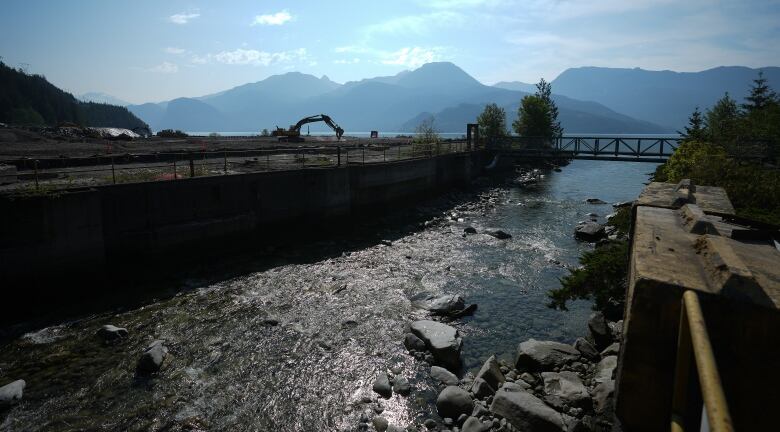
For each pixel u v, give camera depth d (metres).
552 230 27.77
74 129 59.75
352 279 18.19
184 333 13.24
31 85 141.50
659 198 7.52
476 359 11.97
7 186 17.33
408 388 10.40
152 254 18.56
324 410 9.73
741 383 3.24
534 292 16.88
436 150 43.56
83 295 16.34
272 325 13.80
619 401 3.93
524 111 71.25
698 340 2.48
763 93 54.19
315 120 61.03
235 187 21.91
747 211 11.09
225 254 21.28
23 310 15.01
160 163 28.75
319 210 26.08
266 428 9.16
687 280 3.60
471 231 26.73
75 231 16.20
